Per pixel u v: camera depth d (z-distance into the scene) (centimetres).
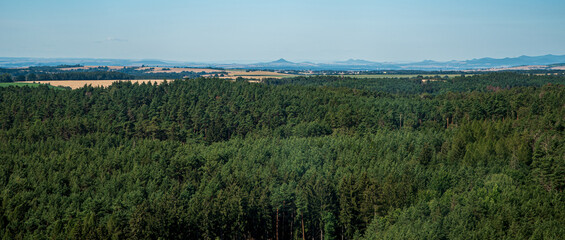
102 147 13200
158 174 10456
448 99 19538
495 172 9044
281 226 9012
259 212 8575
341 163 11050
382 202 8375
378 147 12175
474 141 11412
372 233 7519
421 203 7600
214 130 16012
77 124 15325
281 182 9912
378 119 16238
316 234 8850
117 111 17450
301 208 8638
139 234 7419
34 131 14400
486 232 6344
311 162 11188
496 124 12606
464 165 9669
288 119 17475
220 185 9888
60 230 7775
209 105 18462
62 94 19625
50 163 10981
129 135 15888
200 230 8050
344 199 8606
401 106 17200
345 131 15362
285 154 12362
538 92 18275
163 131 16188
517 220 6712
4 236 7638
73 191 9600
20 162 10981
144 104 18425
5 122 15575
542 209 6838
